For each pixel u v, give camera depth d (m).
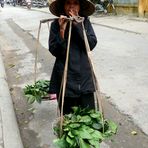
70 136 1.67
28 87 2.81
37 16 13.76
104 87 3.57
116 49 5.61
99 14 11.95
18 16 14.60
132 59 4.81
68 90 1.95
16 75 4.31
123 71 4.18
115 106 3.04
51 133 2.56
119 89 3.49
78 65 1.95
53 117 2.82
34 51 5.86
